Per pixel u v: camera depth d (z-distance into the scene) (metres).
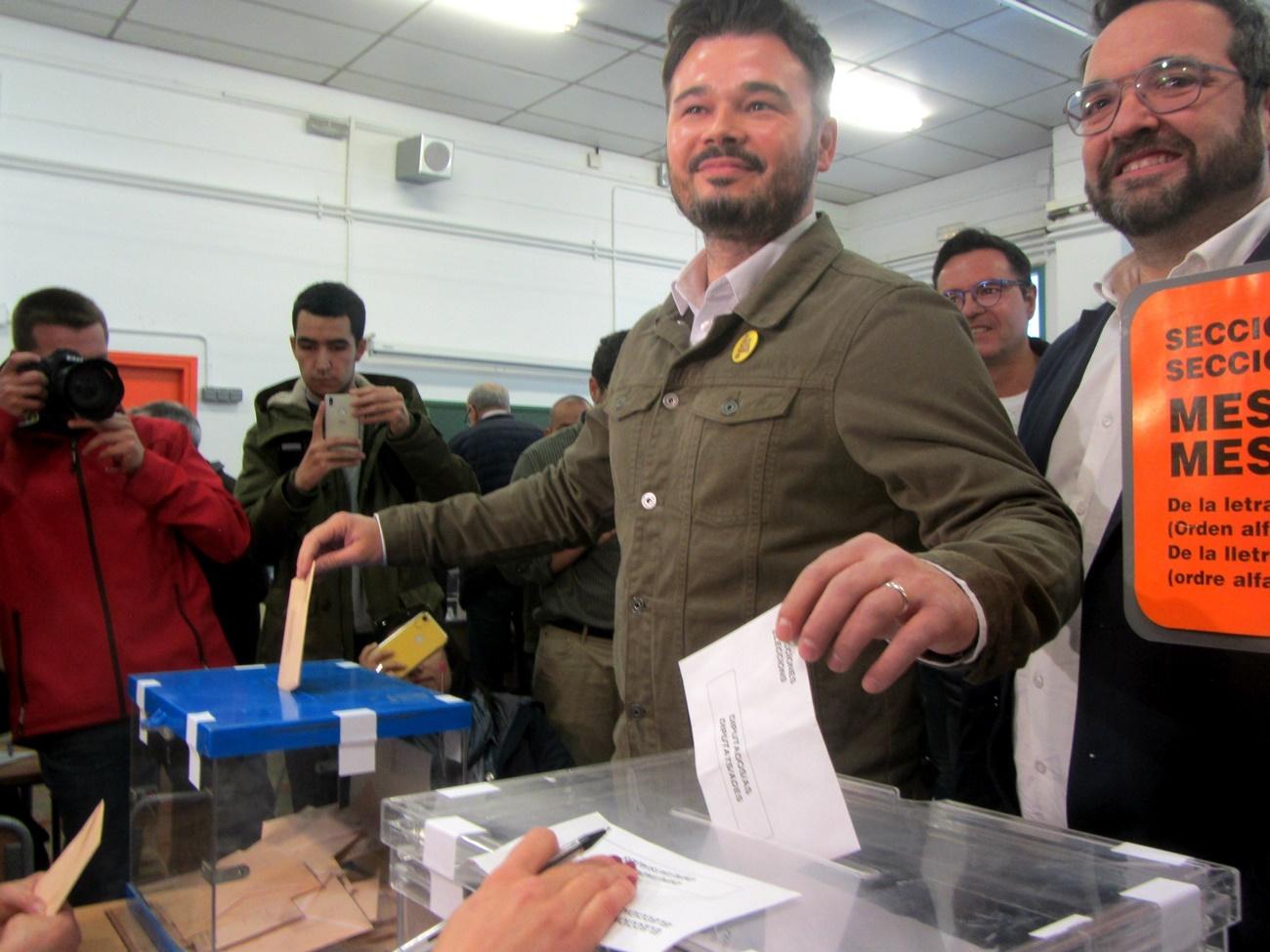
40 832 1.64
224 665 1.65
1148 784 0.84
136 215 4.30
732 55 0.93
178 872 0.89
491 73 4.66
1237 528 0.52
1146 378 0.55
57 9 3.94
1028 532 0.68
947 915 0.48
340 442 1.75
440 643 1.23
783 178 0.93
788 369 0.88
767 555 0.88
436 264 5.20
